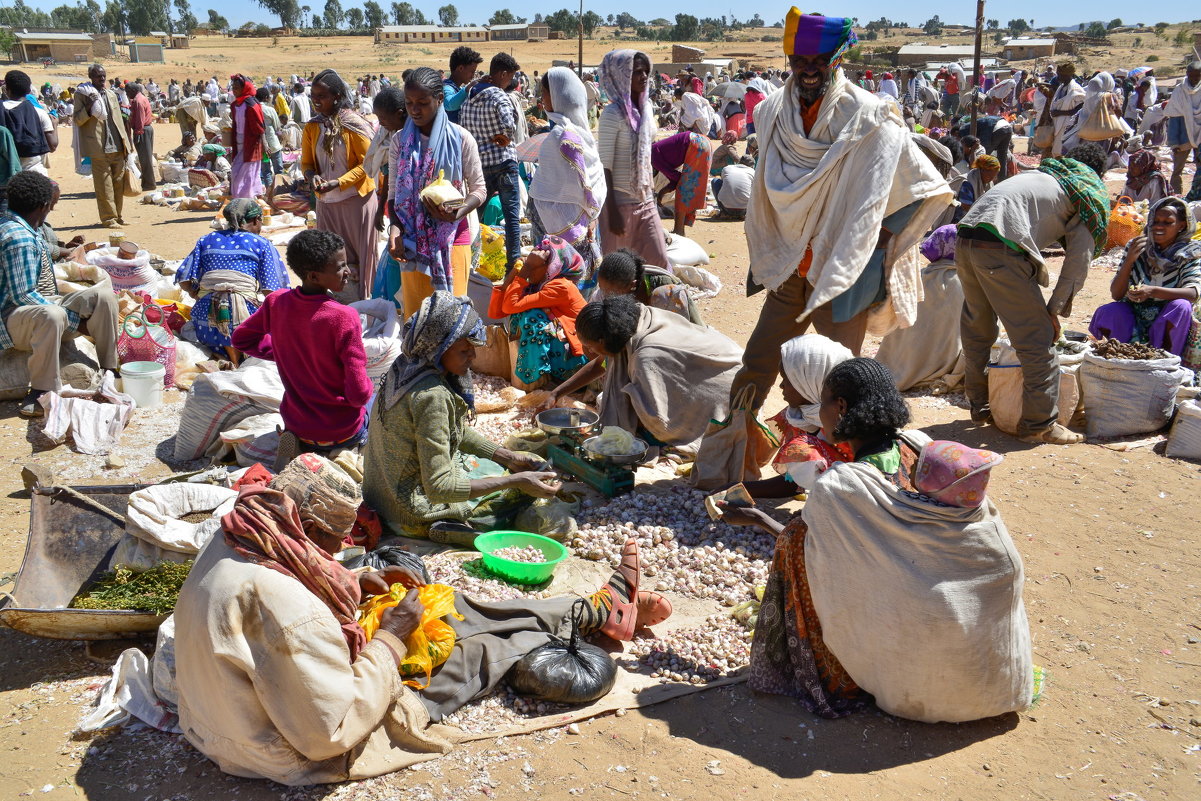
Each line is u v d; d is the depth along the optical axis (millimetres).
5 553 5055
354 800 3365
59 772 3514
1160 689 4023
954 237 7613
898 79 41344
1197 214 11688
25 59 93188
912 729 3770
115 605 4156
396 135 7566
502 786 3441
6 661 4211
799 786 3424
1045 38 90250
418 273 7555
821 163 5367
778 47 122688
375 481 5059
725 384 6309
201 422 6129
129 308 8047
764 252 5828
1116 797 3385
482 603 4172
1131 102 26344
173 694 3775
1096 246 6305
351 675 3359
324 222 8547
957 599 3564
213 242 7648
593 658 3971
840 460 4395
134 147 16438
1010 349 6688
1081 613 4594
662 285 6984
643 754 3609
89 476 5984
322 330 5254
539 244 7121
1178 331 7188
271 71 90000
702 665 4148
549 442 6086
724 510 4172
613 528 5320
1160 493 5805
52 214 14727
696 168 12359
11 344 6891
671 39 153000
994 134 14156
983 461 3479
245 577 3250
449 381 4926
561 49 116938
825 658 3877
